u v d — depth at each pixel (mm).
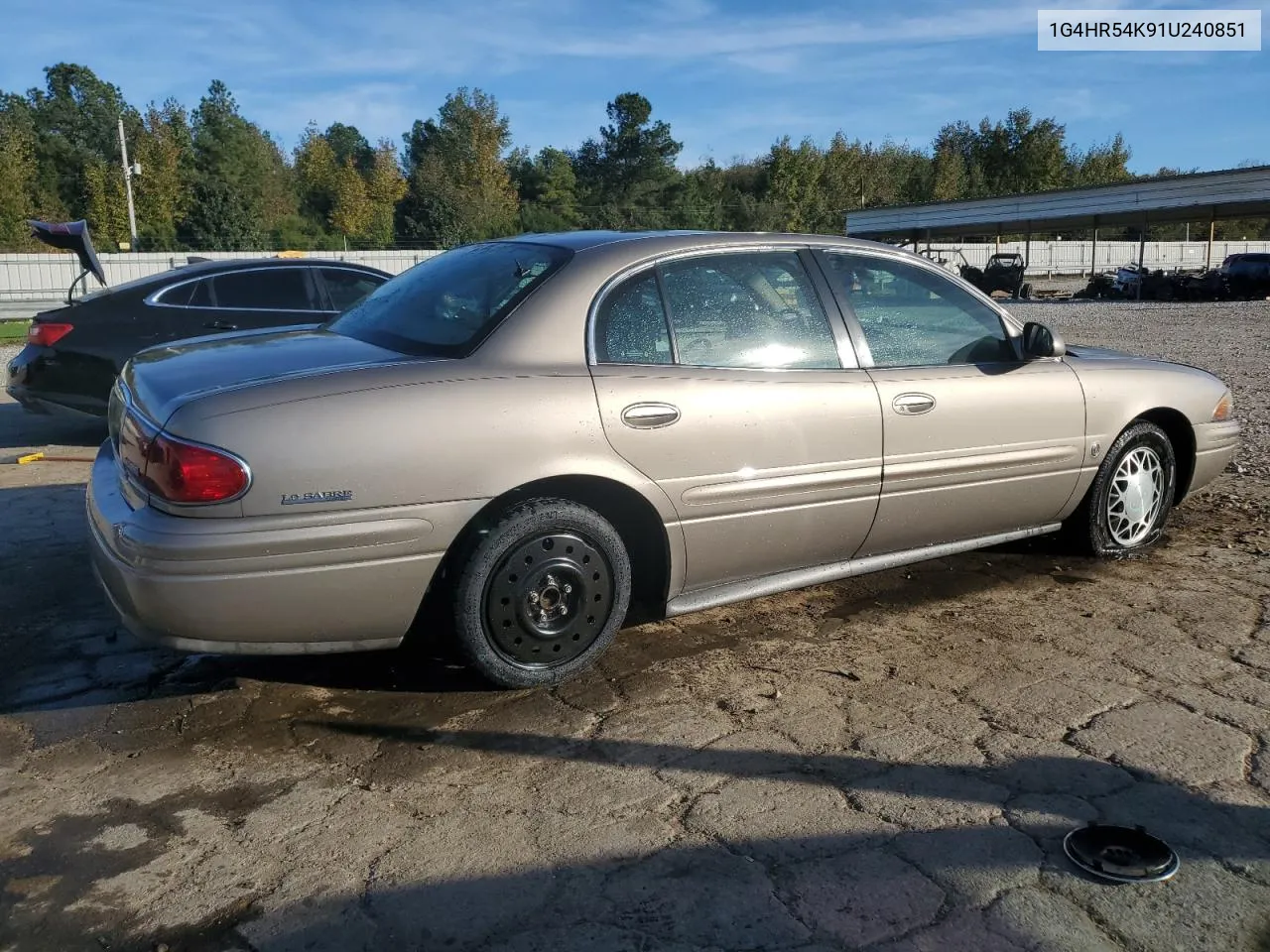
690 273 3764
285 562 3008
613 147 62094
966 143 76438
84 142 67562
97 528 3311
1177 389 4980
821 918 2334
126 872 2533
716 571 3777
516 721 3309
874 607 4336
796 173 64062
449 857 2576
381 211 62062
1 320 26094
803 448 3793
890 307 4203
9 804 2836
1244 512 5785
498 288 3621
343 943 2268
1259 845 2607
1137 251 58875
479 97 66312
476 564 3283
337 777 2973
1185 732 3199
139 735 3234
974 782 2910
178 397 3105
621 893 2426
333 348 3531
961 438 4215
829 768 3000
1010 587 4562
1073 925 2305
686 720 3309
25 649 3887
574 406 3354
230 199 50438
